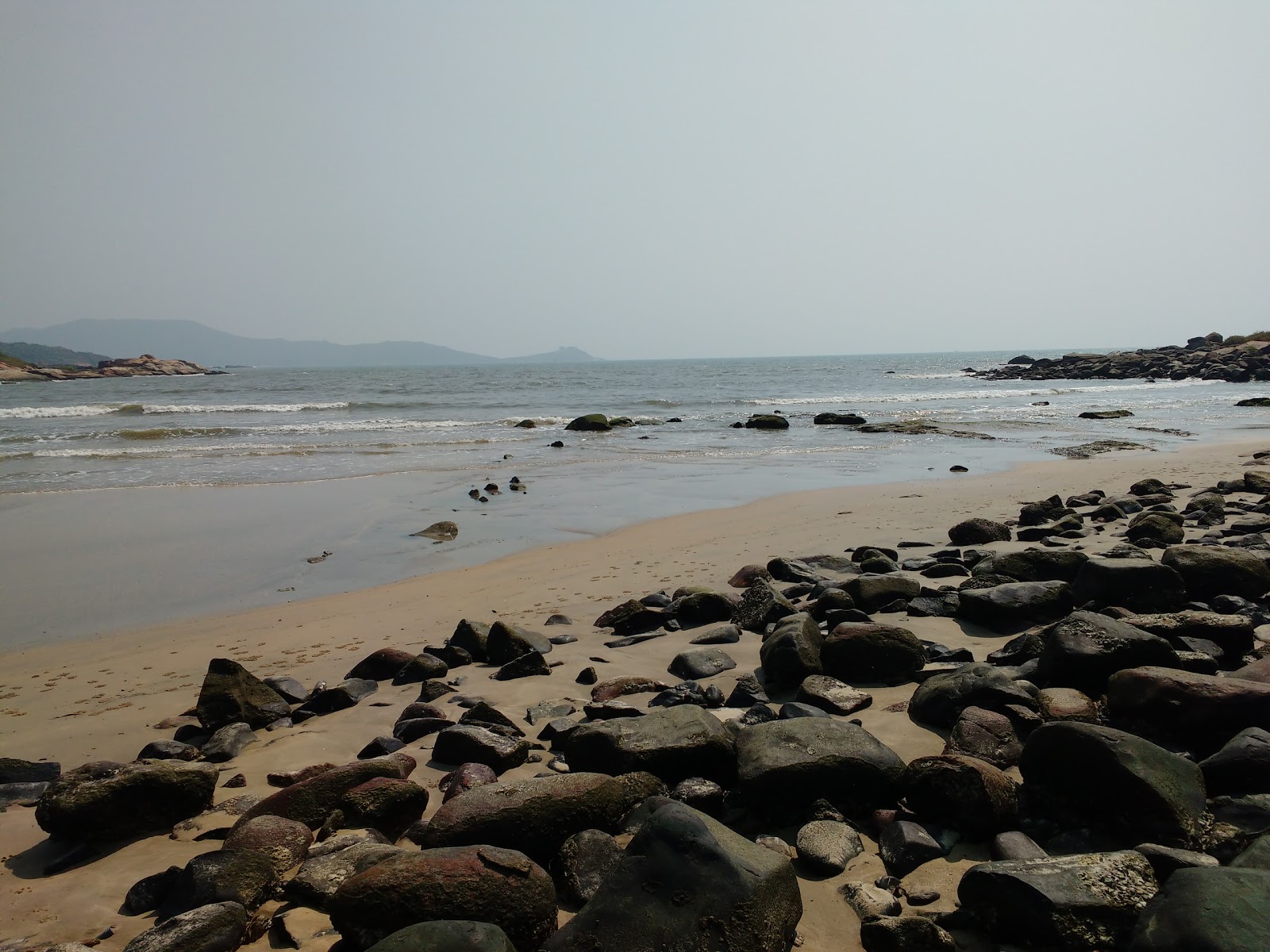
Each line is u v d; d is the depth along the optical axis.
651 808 4.06
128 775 4.50
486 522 14.30
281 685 6.70
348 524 14.20
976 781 3.88
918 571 9.41
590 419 31.36
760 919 3.02
